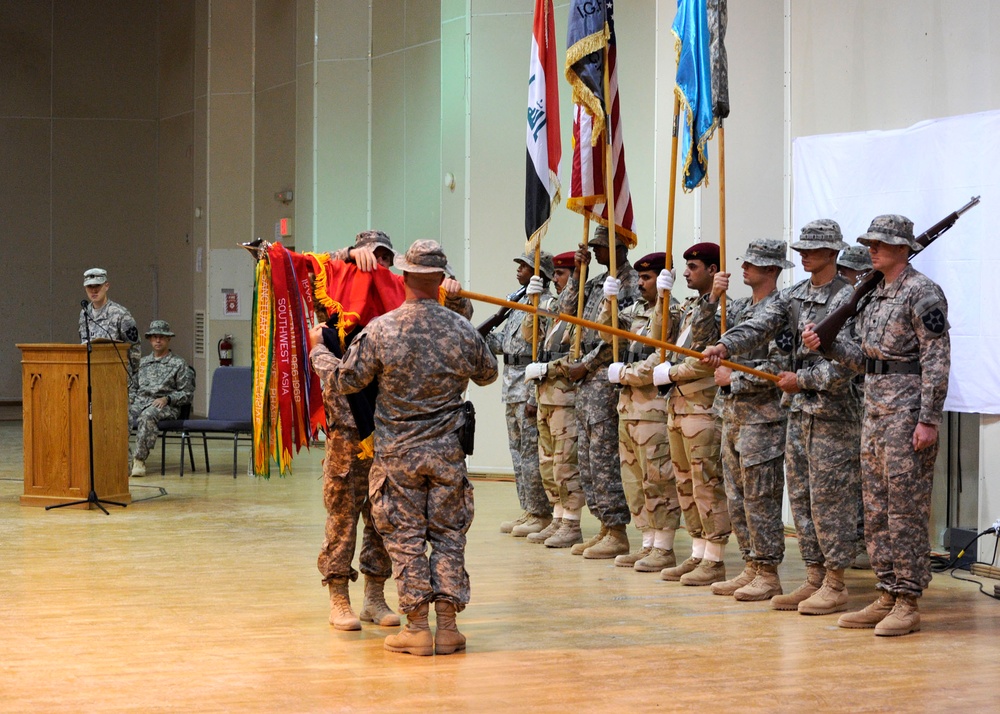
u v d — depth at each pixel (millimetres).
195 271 15297
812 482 5020
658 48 8414
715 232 7672
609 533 6520
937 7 6418
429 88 11875
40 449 8383
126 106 16516
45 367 8328
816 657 4258
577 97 6215
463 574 4355
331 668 4090
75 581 5660
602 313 6398
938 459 6555
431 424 4301
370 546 4785
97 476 8281
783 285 7348
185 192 15711
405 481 4297
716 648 4398
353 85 12742
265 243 4934
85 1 16453
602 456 6449
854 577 5922
